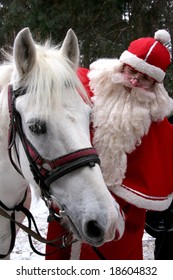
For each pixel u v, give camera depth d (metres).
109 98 2.25
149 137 2.26
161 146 2.29
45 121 1.73
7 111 1.97
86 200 1.68
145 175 2.19
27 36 1.80
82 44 7.69
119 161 2.16
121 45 7.62
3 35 8.04
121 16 7.84
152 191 2.17
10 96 1.92
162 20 8.08
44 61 1.84
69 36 1.96
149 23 7.88
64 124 1.74
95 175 1.72
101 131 2.17
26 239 4.21
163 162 2.28
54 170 1.76
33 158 1.81
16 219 2.44
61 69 1.82
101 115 2.19
